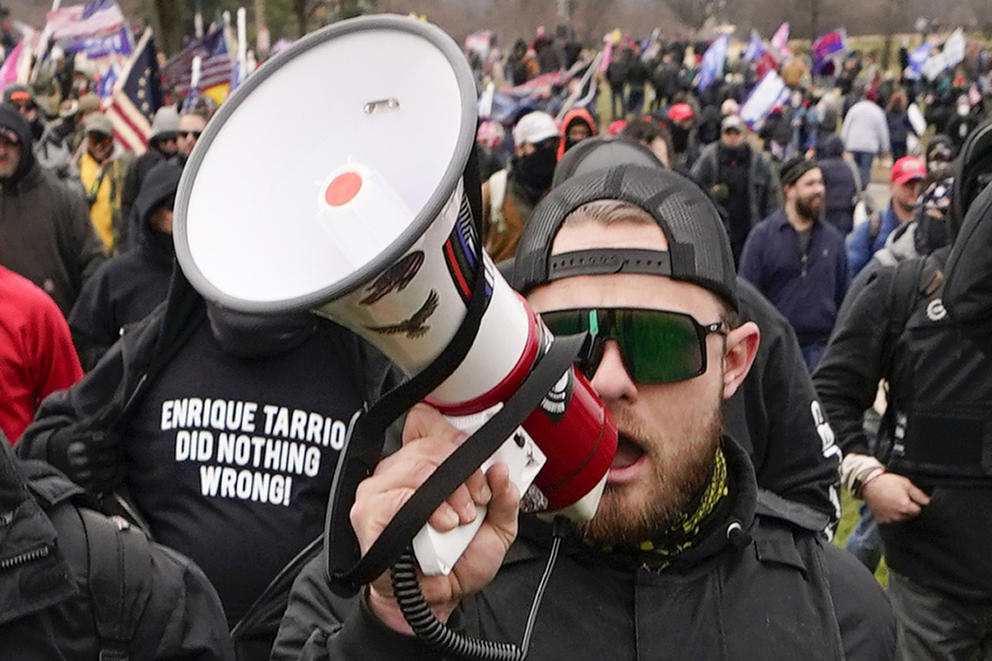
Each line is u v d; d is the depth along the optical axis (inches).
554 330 70.7
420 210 46.8
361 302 48.4
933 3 2276.1
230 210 50.4
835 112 1208.8
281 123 51.0
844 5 2311.8
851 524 287.7
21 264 273.6
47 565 82.0
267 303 47.0
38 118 518.0
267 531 135.0
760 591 73.2
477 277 50.6
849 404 163.2
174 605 88.1
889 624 75.9
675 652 70.4
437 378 51.6
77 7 918.4
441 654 57.1
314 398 136.2
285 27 1263.5
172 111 418.9
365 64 50.3
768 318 131.3
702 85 1466.5
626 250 70.1
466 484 53.2
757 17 2389.3
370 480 53.6
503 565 71.6
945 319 153.3
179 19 1150.3
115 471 138.6
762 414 128.0
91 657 85.0
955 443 152.6
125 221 386.9
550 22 2314.2
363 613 57.6
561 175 154.9
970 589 153.8
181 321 137.2
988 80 1715.1
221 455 136.2
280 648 71.6
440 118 48.5
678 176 74.0
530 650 69.7
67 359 178.7
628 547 71.6
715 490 73.4
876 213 367.2
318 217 48.1
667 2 2444.6
